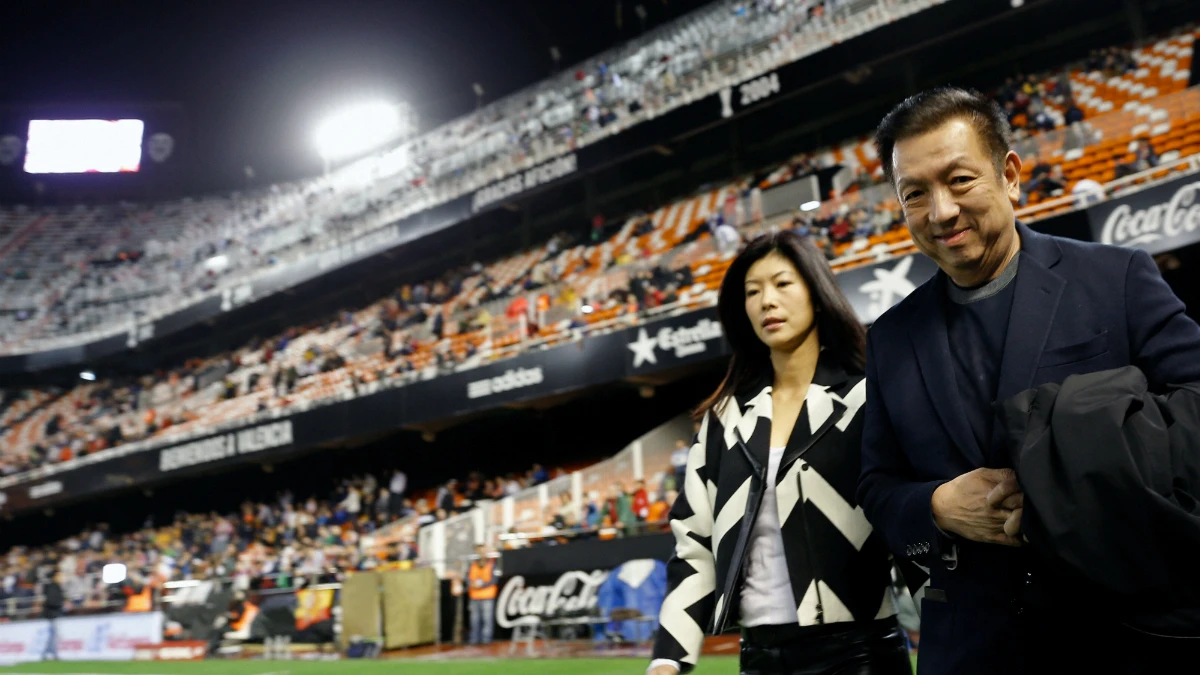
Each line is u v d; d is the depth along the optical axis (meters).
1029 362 1.30
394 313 19.39
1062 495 1.04
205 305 21.72
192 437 18.36
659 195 18.44
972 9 12.98
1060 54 14.70
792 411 1.93
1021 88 14.03
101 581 17.45
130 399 23.47
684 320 12.30
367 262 20.50
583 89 20.17
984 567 1.31
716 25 18.16
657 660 1.81
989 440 1.33
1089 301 1.30
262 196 25.73
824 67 14.16
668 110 15.69
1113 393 1.09
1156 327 1.23
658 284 13.91
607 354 13.07
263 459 17.70
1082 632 1.20
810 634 1.75
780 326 1.91
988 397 1.36
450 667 8.37
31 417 24.56
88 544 21.50
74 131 29.22
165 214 27.00
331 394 18.31
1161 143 11.09
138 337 22.50
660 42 19.30
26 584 19.44
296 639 11.95
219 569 16.45
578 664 7.82
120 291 25.03
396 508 16.30
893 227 12.29
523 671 7.52
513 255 19.47
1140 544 1.01
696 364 12.84
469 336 16.53
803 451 1.81
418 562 13.39
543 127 19.66
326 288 21.84
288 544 16.69
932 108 1.36
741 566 1.80
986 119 1.36
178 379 23.41
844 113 16.70
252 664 10.45
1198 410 1.09
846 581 1.74
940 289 1.51
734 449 1.91
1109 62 13.42
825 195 14.84
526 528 13.10
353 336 20.25
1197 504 1.03
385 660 9.80
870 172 14.41
